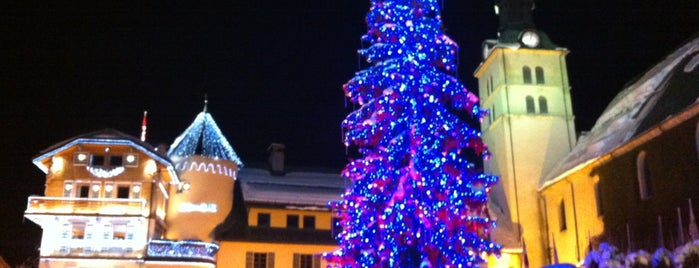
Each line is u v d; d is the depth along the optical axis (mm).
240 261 45531
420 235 23766
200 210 45344
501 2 57250
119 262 39469
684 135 32625
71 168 40688
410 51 25859
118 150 41312
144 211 39875
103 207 39562
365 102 27109
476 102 26484
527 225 48812
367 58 26984
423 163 24375
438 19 27031
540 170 50531
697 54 37188
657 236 34188
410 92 25250
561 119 52219
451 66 26984
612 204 38969
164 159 41031
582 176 43094
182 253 40688
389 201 24484
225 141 48500
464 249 24484
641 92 42750
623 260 36625
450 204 24234
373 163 25031
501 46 53438
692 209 31594
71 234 39688
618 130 41156
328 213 49281
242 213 48312
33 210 39219
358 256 24938
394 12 26609
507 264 47281
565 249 45125
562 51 53938
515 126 51594
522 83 52844
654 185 34906
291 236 47281
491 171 53875
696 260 30672
